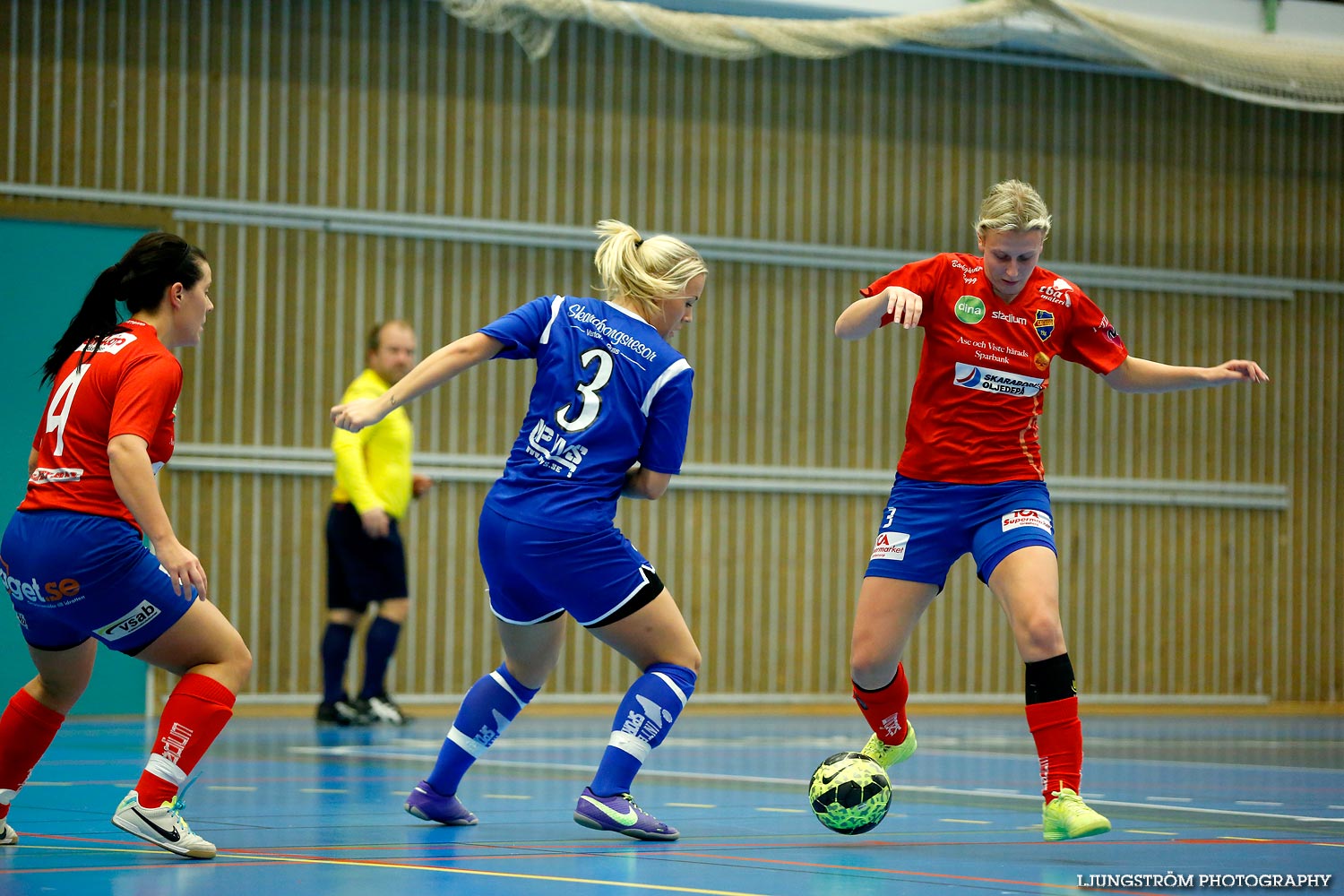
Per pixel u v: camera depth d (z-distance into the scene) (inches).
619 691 757.9
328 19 716.7
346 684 644.7
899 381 816.3
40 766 370.9
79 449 199.2
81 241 674.8
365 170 722.2
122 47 682.2
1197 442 865.5
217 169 697.6
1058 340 247.1
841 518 803.4
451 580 733.9
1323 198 898.1
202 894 163.0
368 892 166.1
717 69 783.7
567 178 757.3
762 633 784.3
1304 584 885.2
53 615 200.7
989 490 241.8
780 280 793.6
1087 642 839.1
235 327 698.2
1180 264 866.1
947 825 255.9
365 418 222.7
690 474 773.9
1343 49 749.9
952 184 825.5
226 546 694.5
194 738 199.9
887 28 708.7
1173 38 727.7
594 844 220.4
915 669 807.1
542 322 239.1
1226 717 804.6
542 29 669.9
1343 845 228.8
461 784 336.2
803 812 278.2
